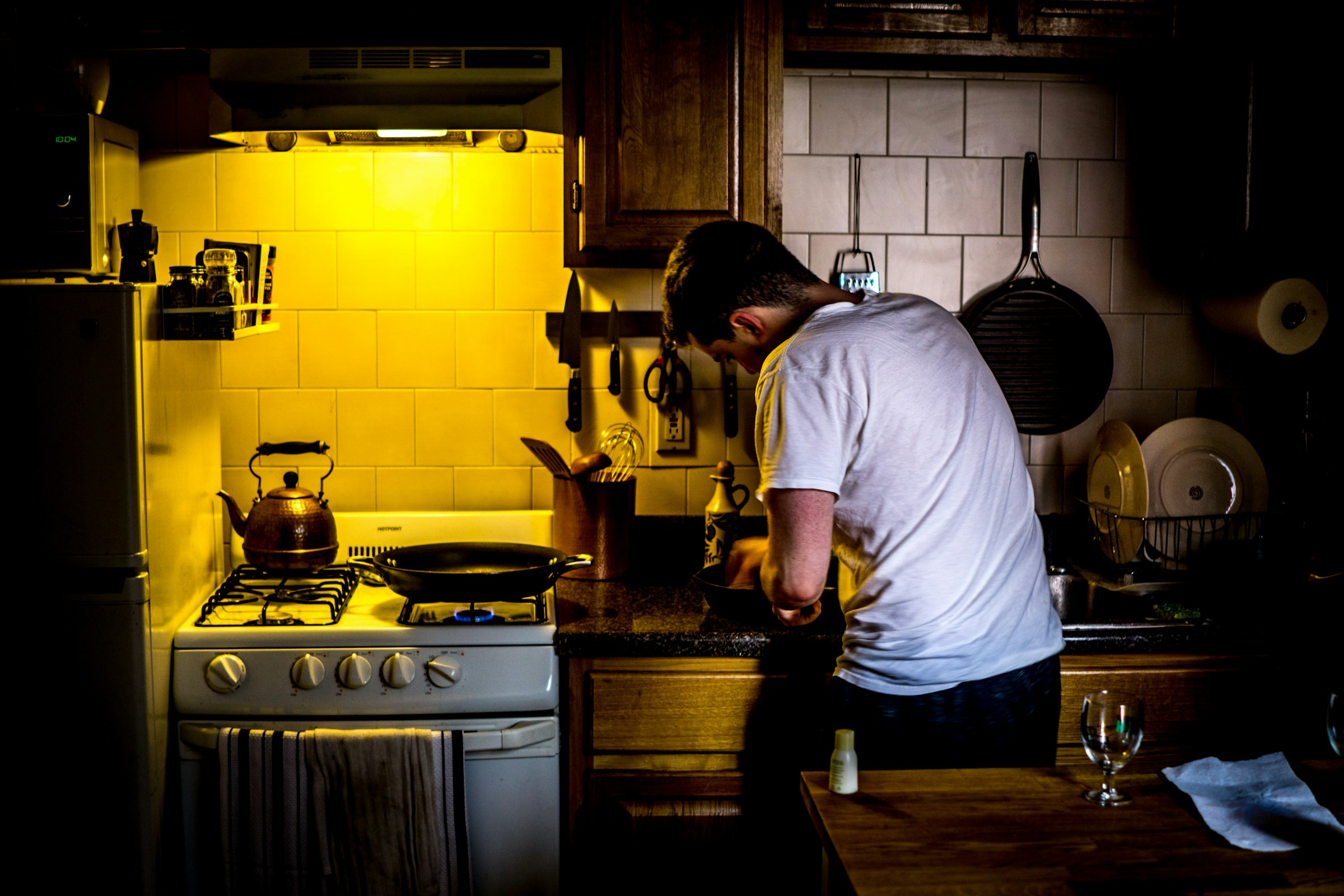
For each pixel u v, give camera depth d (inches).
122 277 84.7
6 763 78.0
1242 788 53.8
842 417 63.3
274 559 87.9
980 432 65.9
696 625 82.4
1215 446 98.6
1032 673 68.0
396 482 102.1
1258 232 92.8
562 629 81.0
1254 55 91.2
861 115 101.4
